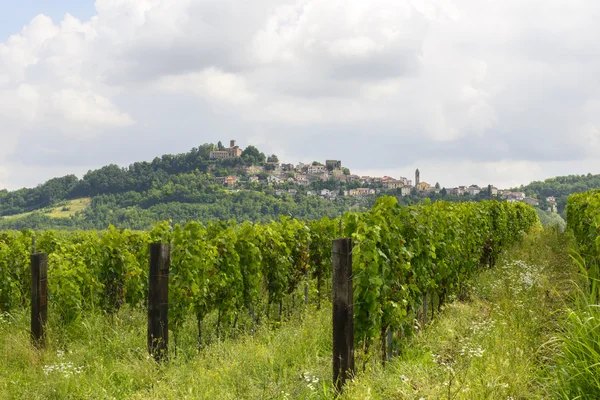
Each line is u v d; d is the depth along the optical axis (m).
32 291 7.92
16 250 10.78
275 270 10.31
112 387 6.11
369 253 6.09
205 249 8.47
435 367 5.71
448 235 10.34
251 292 9.47
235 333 8.88
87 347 7.78
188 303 8.14
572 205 19.92
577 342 4.66
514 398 4.71
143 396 5.77
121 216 183.38
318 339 7.55
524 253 16.73
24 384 6.26
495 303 8.84
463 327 7.44
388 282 6.73
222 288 8.79
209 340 8.62
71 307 9.11
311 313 9.41
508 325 6.92
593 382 4.34
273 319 10.22
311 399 5.32
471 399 4.58
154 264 7.14
